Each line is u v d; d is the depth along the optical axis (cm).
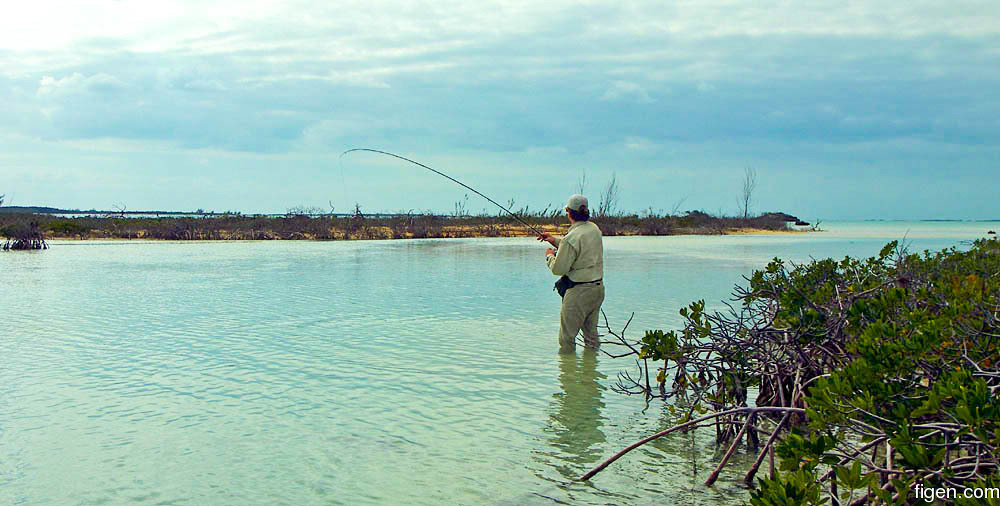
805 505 287
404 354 809
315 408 587
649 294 1378
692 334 532
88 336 918
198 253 2819
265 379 685
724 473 446
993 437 279
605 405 602
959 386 285
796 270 672
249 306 1219
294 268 2058
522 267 2112
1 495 404
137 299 1309
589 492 416
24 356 787
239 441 502
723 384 521
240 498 403
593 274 809
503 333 955
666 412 584
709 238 4900
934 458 292
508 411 583
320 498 405
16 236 3075
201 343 870
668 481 432
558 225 5466
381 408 588
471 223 5703
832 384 334
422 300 1307
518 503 399
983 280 597
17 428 528
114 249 3064
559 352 822
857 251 3033
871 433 336
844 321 488
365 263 2275
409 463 461
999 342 416
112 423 542
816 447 323
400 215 5544
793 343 491
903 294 454
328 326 1008
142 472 443
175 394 627
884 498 284
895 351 347
